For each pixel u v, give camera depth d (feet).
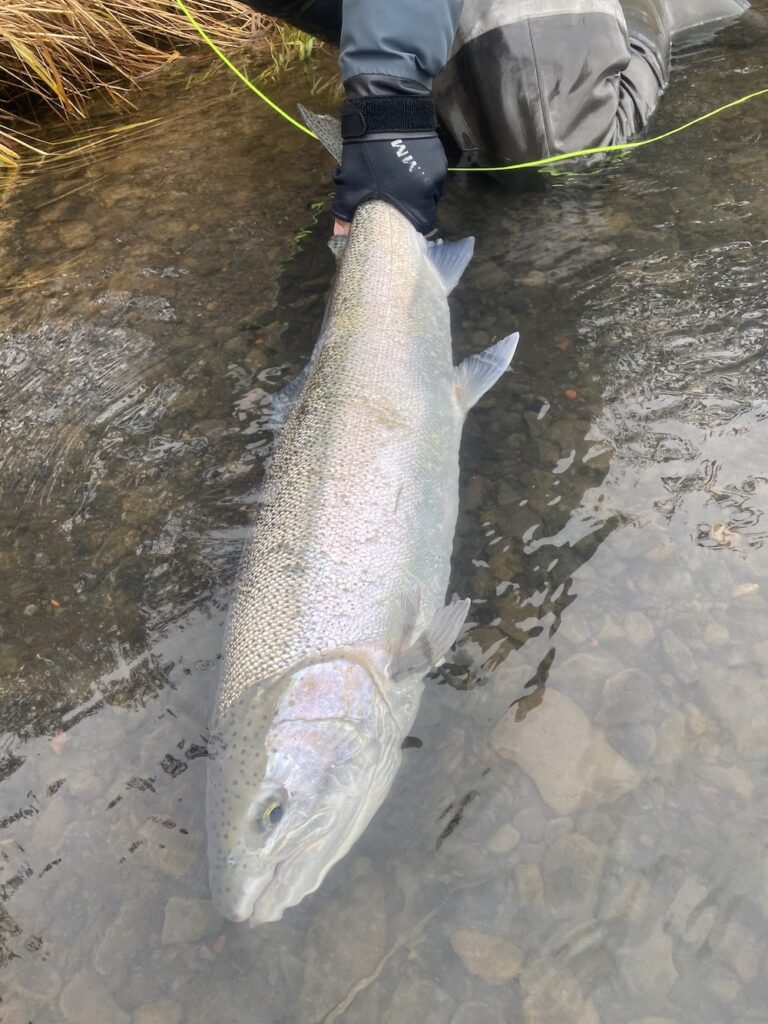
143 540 2.64
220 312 3.45
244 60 5.94
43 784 2.15
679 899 1.82
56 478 2.87
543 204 3.69
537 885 1.87
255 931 1.89
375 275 2.89
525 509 2.52
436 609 2.27
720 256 3.24
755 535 2.35
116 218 4.16
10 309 3.64
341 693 2.03
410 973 1.81
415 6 3.05
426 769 2.07
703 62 4.59
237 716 2.02
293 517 2.27
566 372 2.91
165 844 2.02
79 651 2.40
